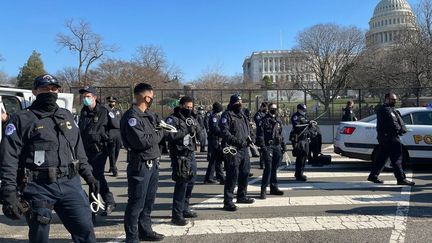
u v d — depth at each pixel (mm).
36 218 3361
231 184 6855
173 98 20828
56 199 3480
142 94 5023
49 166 3422
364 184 9016
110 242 5328
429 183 9016
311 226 5926
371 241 5258
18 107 8328
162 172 11281
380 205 7086
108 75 53250
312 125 9734
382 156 8906
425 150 10359
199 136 6223
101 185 6383
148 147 4902
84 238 3619
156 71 56344
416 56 43938
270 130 7664
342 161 12820
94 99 6379
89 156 6281
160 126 5180
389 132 8719
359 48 70312
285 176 10258
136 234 4977
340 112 20578
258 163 12883
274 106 7754
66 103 9477
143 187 4934
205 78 56844
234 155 6746
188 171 5949
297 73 73562
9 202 3203
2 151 3301
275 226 5949
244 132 6852
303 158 9562
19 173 3410
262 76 109812
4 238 5562
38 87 3525
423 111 10672
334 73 70312
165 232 5715
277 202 7422
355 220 6191
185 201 6402
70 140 3600
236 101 6789
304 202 7398
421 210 6719
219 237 5496
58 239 5453
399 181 8773
